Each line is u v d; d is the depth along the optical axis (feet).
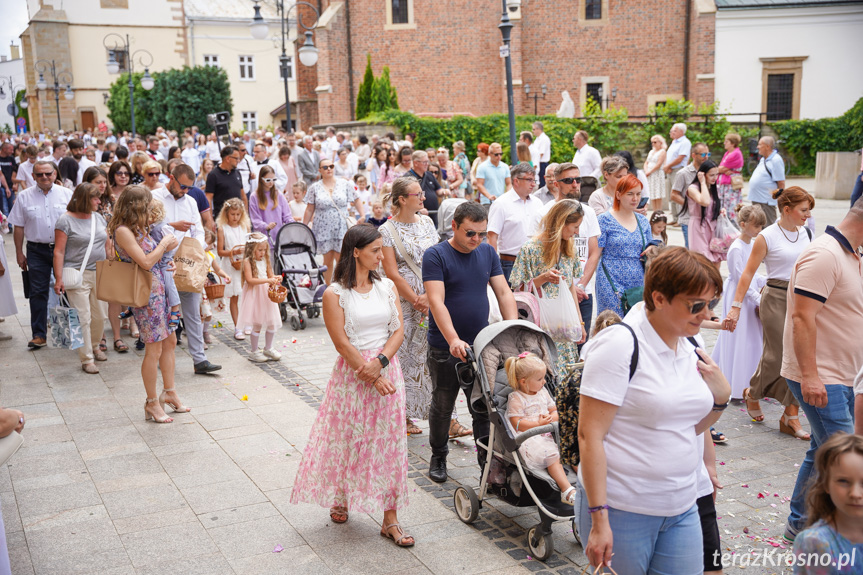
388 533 14.48
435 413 17.01
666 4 103.71
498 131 86.84
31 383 24.45
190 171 27.20
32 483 16.93
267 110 166.09
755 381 20.49
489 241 23.17
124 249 19.70
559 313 19.24
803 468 13.98
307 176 55.47
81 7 157.38
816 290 13.20
